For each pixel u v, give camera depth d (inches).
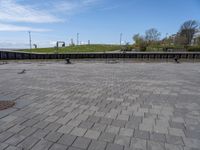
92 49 2335.1
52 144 149.1
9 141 152.9
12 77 482.6
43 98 276.2
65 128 176.7
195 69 689.6
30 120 194.4
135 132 170.2
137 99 276.4
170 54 1282.0
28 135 163.0
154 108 236.2
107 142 152.8
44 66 832.9
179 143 152.6
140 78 470.9
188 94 307.9
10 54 1461.6
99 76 505.4
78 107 236.8
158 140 156.9
